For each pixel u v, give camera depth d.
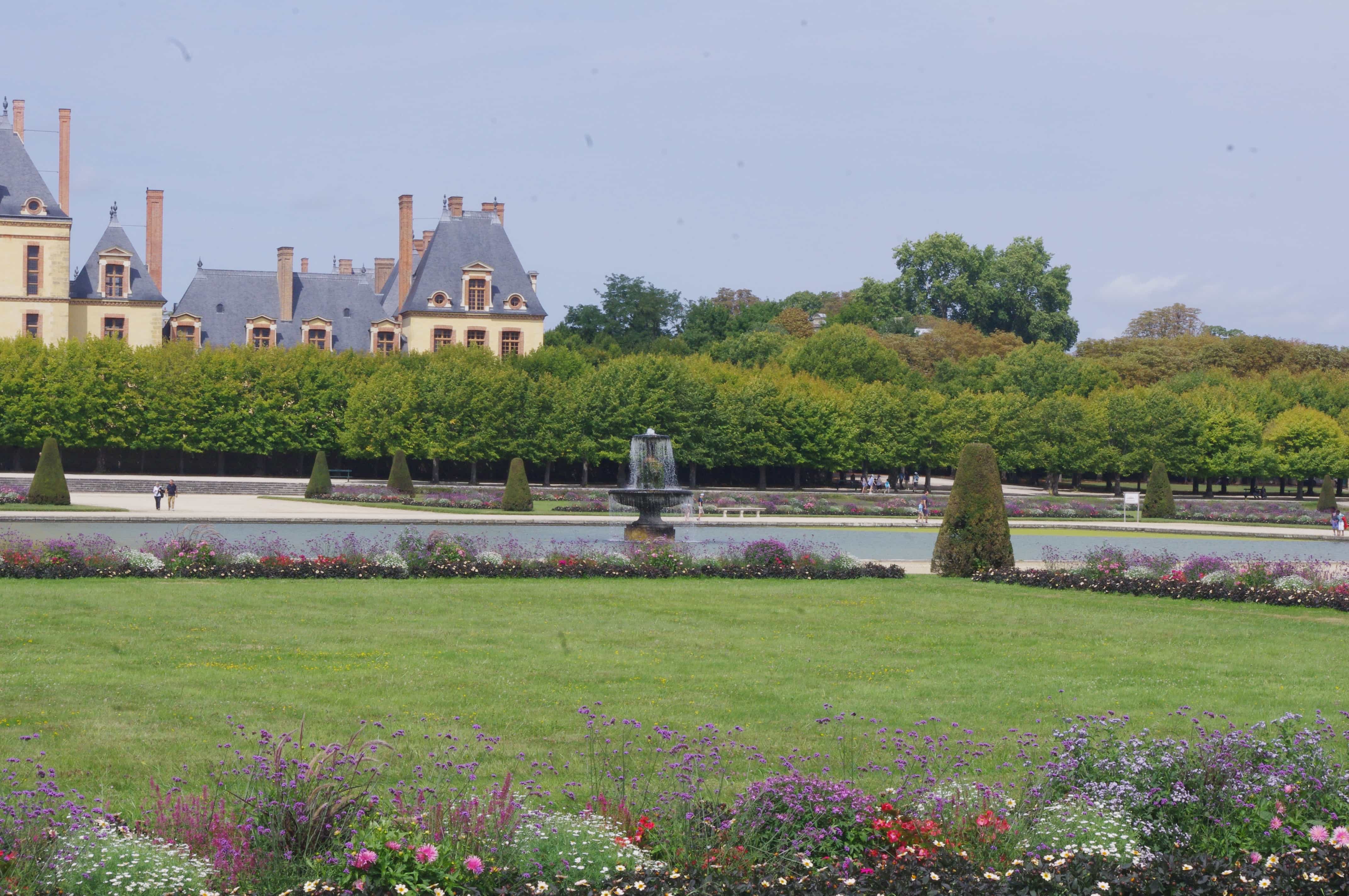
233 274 109.25
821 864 9.89
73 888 8.80
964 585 32.03
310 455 98.56
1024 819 10.62
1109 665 20.31
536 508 68.62
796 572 33.16
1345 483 117.50
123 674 17.89
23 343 88.56
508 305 108.94
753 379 97.06
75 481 75.62
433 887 8.96
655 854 9.85
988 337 156.50
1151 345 141.62
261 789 10.33
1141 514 76.94
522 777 12.84
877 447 98.50
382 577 30.78
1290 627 25.16
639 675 18.69
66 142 99.81
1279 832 10.44
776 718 16.00
